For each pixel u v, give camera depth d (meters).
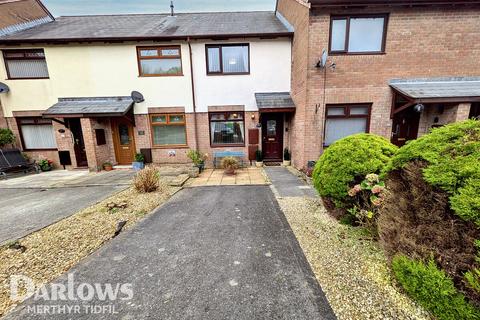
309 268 2.60
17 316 2.03
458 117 6.55
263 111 8.36
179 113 9.32
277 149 9.73
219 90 9.16
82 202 5.23
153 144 9.57
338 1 6.38
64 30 9.38
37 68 9.03
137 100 8.91
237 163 8.47
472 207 1.61
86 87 9.06
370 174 3.07
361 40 6.92
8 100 9.05
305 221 3.86
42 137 9.57
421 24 6.72
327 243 3.09
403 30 6.76
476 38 6.80
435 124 7.41
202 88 9.14
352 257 2.73
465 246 1.67
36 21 10.18
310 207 4.52
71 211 4.62
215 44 8.85
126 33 8.87
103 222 4.04
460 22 6.70
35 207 4.94
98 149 8.97
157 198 5.42
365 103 7.24
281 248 3.08
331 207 3.83
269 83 9.12
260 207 4.74
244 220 4.10
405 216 2.13
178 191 6.17
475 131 1.92
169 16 11.44
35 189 6.61
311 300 2.12
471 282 1.53
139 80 9.07
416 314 1.86
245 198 5.40
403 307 1.94
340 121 7.41
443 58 6.91
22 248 3.14
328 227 3.56
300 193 5.56
